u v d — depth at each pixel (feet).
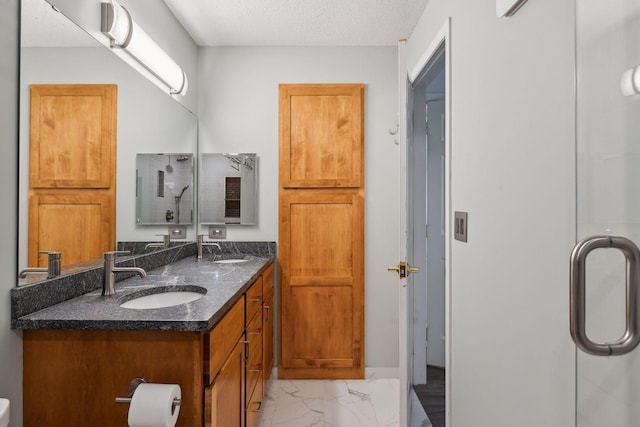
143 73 6.85
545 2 3.30
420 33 8.12
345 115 9.57
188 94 9.10
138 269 5.01
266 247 9.57
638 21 1.92
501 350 4.15
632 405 2.00
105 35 5.63
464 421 5.24
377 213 9.65
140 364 3.95
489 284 4.45
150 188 7.13
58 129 4.63
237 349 5.42
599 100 2.21
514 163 3.86
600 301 2.25
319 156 9.57
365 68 9.70
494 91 4.33
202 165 9.64
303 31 8.93
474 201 4.91
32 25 4.19
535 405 3.48
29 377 3.97
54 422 3.96
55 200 4.54
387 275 9.63
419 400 8.34
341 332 9.54
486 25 4.54
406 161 5.90
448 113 5.87
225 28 8.80
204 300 4.75
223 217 9.63
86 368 3.96
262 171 9.70
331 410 7.91
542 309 3.36
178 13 8.13
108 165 5.74
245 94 9.70
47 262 4.46
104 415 3.94
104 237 5.65
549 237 3.25
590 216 2.31
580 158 2.39
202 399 4.02
